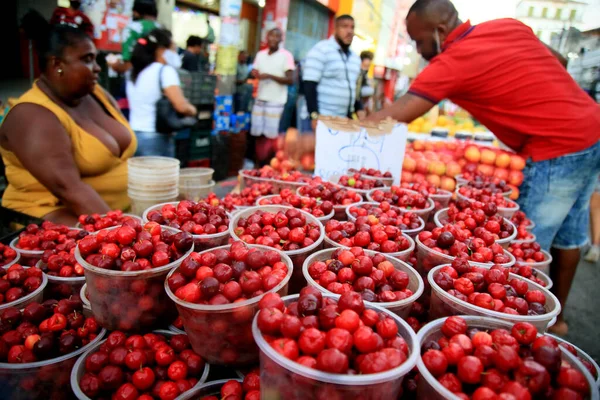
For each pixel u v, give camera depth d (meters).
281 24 9.51
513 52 2.90
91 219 2.19
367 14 10.43
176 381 1.40
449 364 1.18
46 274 1.70
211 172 3.48
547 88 2.93
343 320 1.11
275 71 7.26
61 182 2.71
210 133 6.73
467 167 3.56
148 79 4.34
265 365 1.10
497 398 1.03
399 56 11.63
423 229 2.25
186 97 6.00
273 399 1.10
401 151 3.19
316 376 0.99
